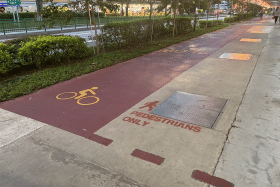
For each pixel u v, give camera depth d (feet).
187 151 10.40
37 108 15.72
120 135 11.94
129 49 39.17
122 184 8.52
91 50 37.17
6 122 13.76
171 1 54.65
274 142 10.90
